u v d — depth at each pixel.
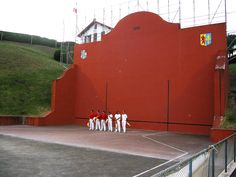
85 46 29.61
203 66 21.84
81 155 12.14
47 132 21.28
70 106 29.22
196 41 22.38
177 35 23.34
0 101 29.58
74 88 29.73
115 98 26.47
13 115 28.03
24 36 58.31
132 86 25.45
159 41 24.28
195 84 22.05
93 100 28.14
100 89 27.73
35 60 40.72
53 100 28.09
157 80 23.98
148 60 24.73
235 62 31.03
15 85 32.41
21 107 29.61
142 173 9.05
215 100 18.67
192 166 5.42
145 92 24.58
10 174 8.86
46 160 11.03
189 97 22.19
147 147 14.47
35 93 31.70
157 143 15.98
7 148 13.80
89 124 25.47
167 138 18.33
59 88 28.38
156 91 23.92
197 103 21.78
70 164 10.34
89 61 29.05
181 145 15.30
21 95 31.06
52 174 8.90
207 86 21.52
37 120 26.58
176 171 4.68
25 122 27.70
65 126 27.05
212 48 21.62
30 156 11.82
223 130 16.09
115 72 26.80
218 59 19.81
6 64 36.56
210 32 21.83
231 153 10.21
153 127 23.75
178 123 22.47
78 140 16.91
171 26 23.72
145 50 25.05
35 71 36.53
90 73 28.78
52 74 36.66
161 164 10.41
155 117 23.72
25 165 10.12
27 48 49.03
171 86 23.16
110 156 11.96
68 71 29.30
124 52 26.41
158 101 23.72
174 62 23.25
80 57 29.89
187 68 22.55
